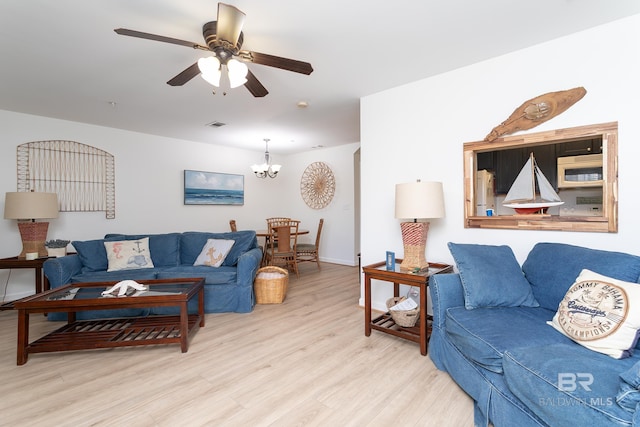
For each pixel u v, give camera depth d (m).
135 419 1.52
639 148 1.88
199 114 3.79
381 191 3.11
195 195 5.29
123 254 3.36
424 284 2.14
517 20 1.94
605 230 1.97
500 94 2.38
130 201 4.55
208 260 3.49
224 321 2.87
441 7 1.80
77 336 2.28
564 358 1.23
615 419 0.94
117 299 2.18
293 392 1.74
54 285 2.89
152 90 3.00
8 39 2.09
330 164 6.04
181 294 2.26
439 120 2.70
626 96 1.92
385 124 3.06
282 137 5.07
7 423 1.49
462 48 2.27
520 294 1.90
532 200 2.30
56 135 3.91
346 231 5.84
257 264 3.37
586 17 1.91
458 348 1.74
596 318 1.37
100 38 2.10
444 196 2.68
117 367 2.03
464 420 1.51
